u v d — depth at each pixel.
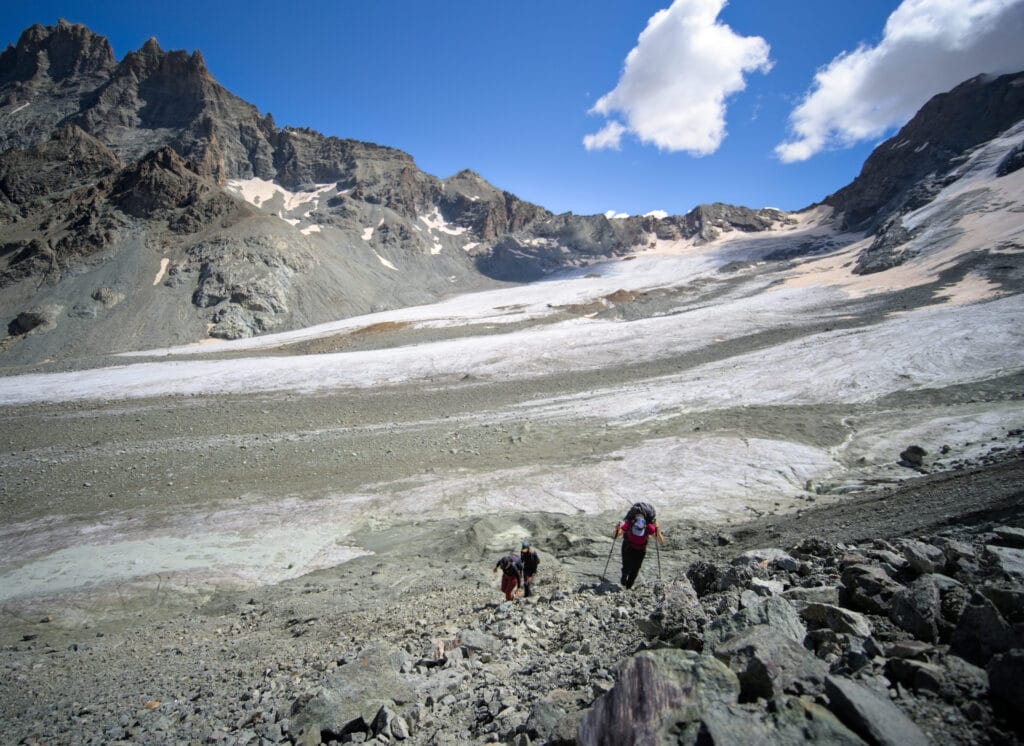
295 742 4.48
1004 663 2.80
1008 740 2.52
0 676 9.41
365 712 4.76
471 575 13.80
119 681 8.42
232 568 17.17
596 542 14.74
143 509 22.17
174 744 5.13
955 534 7.04
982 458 17.73
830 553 6.77
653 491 21.20
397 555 17.11
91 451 30.22
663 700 3.12
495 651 6.61
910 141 160.00
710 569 7.23
